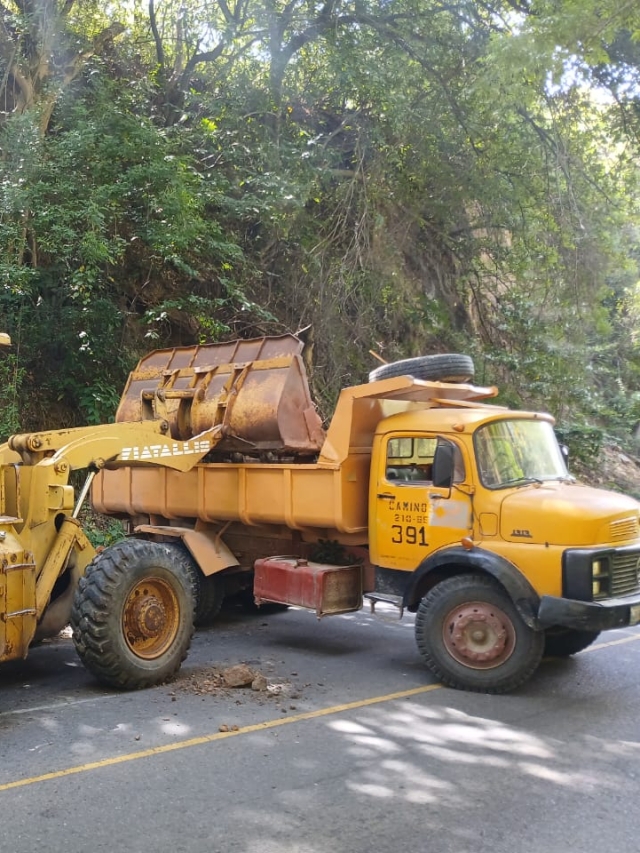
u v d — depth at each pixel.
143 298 14.35
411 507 7.18
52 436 6.84
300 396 8.38
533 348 18.92
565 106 17.02
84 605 6.31
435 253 19.05
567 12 11.44
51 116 13.58
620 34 14.20
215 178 15.07
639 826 4.18
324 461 7.68
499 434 7.09
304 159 16.09
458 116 17.08
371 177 16.92
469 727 5.66
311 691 6.51
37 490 6.38
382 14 17.05
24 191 11.48
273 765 4.91
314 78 17.09
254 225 15.91
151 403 9.42
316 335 15.96
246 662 7.43
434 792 4.55
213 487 8.70
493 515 6.68
